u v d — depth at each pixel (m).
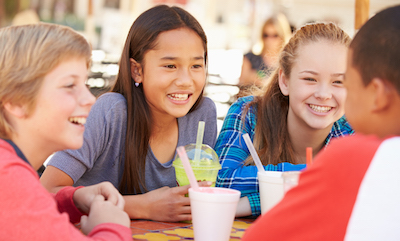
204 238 1.13
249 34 9.06
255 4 8.55
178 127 1.87
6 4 9.57
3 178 0.89
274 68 2.02
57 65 1.01
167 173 1.81
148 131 1.73
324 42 1.72
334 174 0.79
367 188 0.75
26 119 1.02
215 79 5.79
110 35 7.96
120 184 1.76
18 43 1.00
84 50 1.06
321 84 1.71
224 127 1.92
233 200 1.12
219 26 9.75
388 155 0.76
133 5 7.40
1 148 0.95
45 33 1.01
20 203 0.89
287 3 9.08
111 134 1.69
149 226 1.35
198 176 1.43
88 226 1.05
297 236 0.82
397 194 0.74
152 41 1.63
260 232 0.86
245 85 3.03
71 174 1.58
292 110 1.85
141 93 1.75
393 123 0.86
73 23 10.02
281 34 4.68
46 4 10.77
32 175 0.93
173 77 1.64
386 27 0.85
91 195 1.23
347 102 0.94
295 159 1.93
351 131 1.97
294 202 0.83
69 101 1.03
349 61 0.92
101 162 1.73
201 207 1.12
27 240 0.87
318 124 1.74
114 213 1.05
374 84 0.85
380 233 0.73
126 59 1.72
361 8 2.03
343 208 0.77
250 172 1.68
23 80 0.98
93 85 4.88
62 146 1.07
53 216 0.89
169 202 1.40
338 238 0.77
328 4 9.50
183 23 1.65
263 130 1.90
